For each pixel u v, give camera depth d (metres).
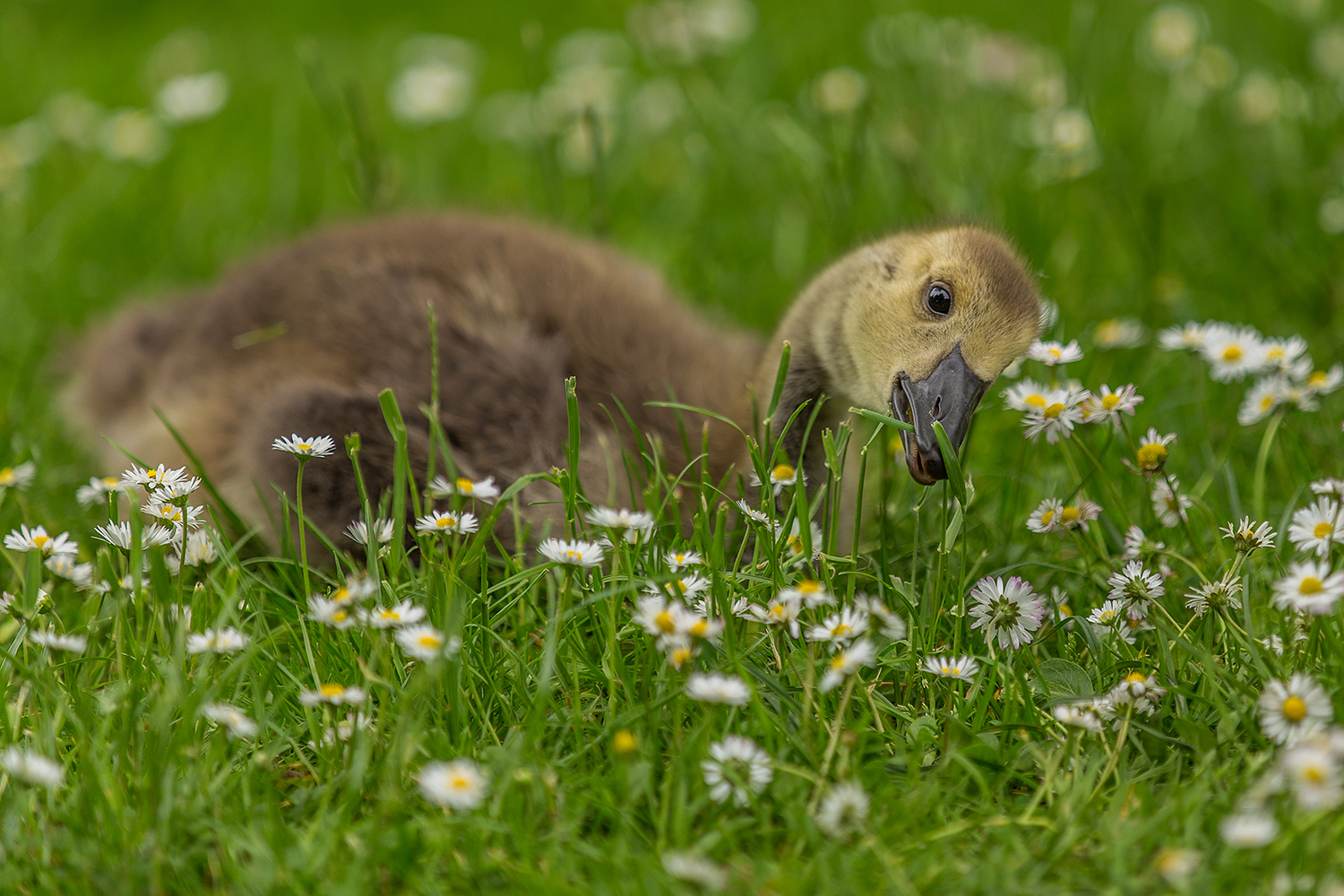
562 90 16.62
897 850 5.57
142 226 14.55
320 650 6.91
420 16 22.39
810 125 14.58
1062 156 13.58
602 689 6.86
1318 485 7.23
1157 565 7.59
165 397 9.91
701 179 14.88
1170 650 6.94
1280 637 6.90
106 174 15.68
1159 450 7.67
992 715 6.76
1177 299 11.86
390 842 5.53
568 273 10.11
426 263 9.84
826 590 6.89
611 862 5.45
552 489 8.61
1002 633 6.88
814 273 9.86
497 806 5.68
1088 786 5.85
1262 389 8.39
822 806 5.76
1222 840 5.54
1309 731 5.74
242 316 9.87
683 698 6.29
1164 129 15.23
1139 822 5.66
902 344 8.23
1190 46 15.88
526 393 8.96
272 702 6.61
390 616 6.36
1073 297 12.30
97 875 5.46
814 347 8.96
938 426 7.56
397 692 6.43
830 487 8.16
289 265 10.08
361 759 5.77
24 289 12.92
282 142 16.08
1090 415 7.81
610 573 7.71
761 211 14.52
